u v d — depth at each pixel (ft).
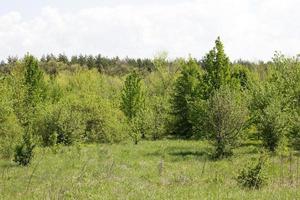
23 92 152.46
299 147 107.96
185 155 109.81
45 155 104.68
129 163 91.81
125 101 196.03
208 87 145.28
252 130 126.72
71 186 60.18
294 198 50.01
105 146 130.72
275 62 141.28
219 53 145.79
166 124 177.68
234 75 190.60
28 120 145.38
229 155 105.81
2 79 152.76
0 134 109.29
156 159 100.48
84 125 139.13
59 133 134.51
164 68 265.75
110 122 149.18
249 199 50.44
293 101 120.16
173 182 67.82
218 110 107.14
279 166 82.23
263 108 118.01
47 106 145.48
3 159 99.96
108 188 59.26
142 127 169.37
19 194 56.34
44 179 68.74
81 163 89.66
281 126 109.19
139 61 485.15
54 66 440.04
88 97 153.17
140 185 63.05
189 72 180.86
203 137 112.78
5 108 112.78
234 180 67.92
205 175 74.74
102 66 470.80
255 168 62.95
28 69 174.50
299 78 125.39
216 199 51.01
